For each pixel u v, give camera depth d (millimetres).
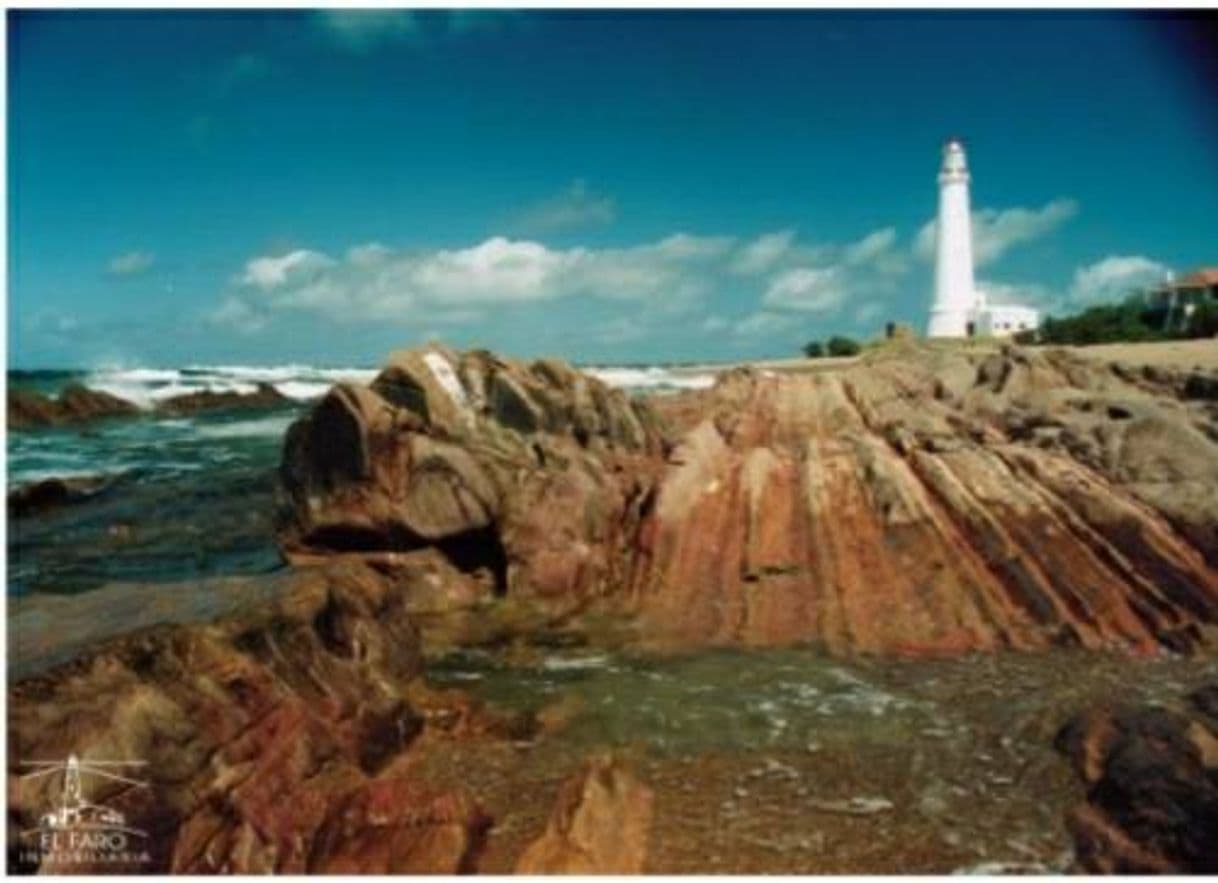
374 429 14352
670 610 13805
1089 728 9523
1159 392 26609
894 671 11758
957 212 82438
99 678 7520
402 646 10750
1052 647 12516
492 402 16812
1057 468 17125
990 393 26766
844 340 79938
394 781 8352
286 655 8867
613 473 17219
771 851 7766
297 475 14680
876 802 8586
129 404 43219
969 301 83500
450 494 14203
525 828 8055
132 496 21125
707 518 15961
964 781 8953
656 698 10891
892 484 16484
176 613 9477
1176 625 12938
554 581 14266
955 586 14055
